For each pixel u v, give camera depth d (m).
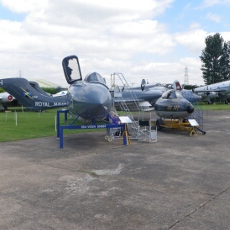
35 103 26.62
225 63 73.19
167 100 14.59
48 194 5.16
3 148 9.76
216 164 7.47
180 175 6.39
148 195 5.09
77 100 9.87
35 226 3.88
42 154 8.76
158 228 3.81
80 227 3.85
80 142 11.05
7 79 25.92
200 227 3.84
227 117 23.17
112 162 7.69
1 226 3.88
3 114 26.34
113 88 12.31
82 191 5.32
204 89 51.00
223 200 4.83
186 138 12.27
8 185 5.69
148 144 10.67
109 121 11.33
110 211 4.39
